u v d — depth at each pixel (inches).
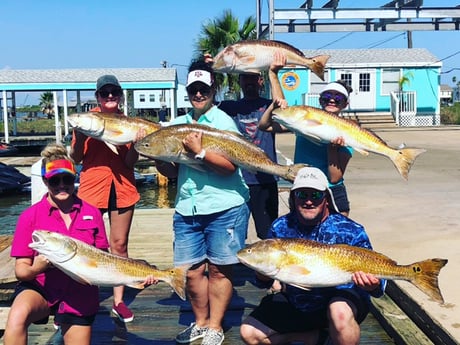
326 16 549.3
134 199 150.1
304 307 112.9
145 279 106.7
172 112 781.9
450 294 142.5
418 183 358.0
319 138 131.7
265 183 161.8
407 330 133.9
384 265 97.6
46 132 1019.3
